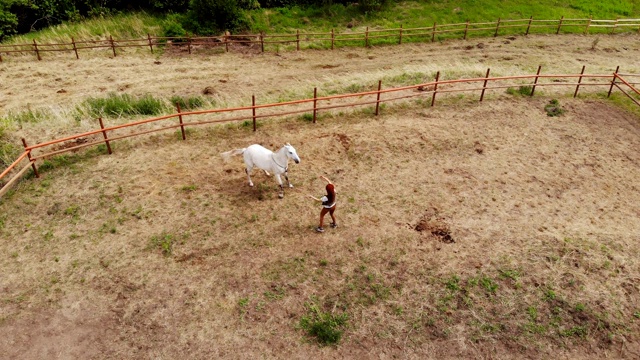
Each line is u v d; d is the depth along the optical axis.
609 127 13.77
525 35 22.81
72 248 8.62
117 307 7.56
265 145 12.00
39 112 13.50
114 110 13.75
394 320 7.48
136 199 9.88
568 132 13.31
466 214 9.80
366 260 8.55
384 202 10.09
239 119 12.09
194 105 14.53
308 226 9.32
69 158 11.13
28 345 6.95
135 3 23.11
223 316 7.45
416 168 11.35
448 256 8.68
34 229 9.03
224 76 17.50
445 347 7.11
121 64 18.27
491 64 18.59
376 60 19.61
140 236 8.94
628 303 7.82
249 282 8.05
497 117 13.88
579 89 16.06
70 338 7.07
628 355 7.05
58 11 21.48
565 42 22.02
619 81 16.73
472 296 7.88
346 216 9.62
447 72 16.94
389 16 23.72
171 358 6.82
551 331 7.36
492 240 9.09
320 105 14.36
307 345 7.05
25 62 17.98
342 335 7.22
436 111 14.05
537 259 8.64
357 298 7.82
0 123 12.44
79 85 16.19
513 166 11.60
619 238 9.27
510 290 8.01
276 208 9.79
